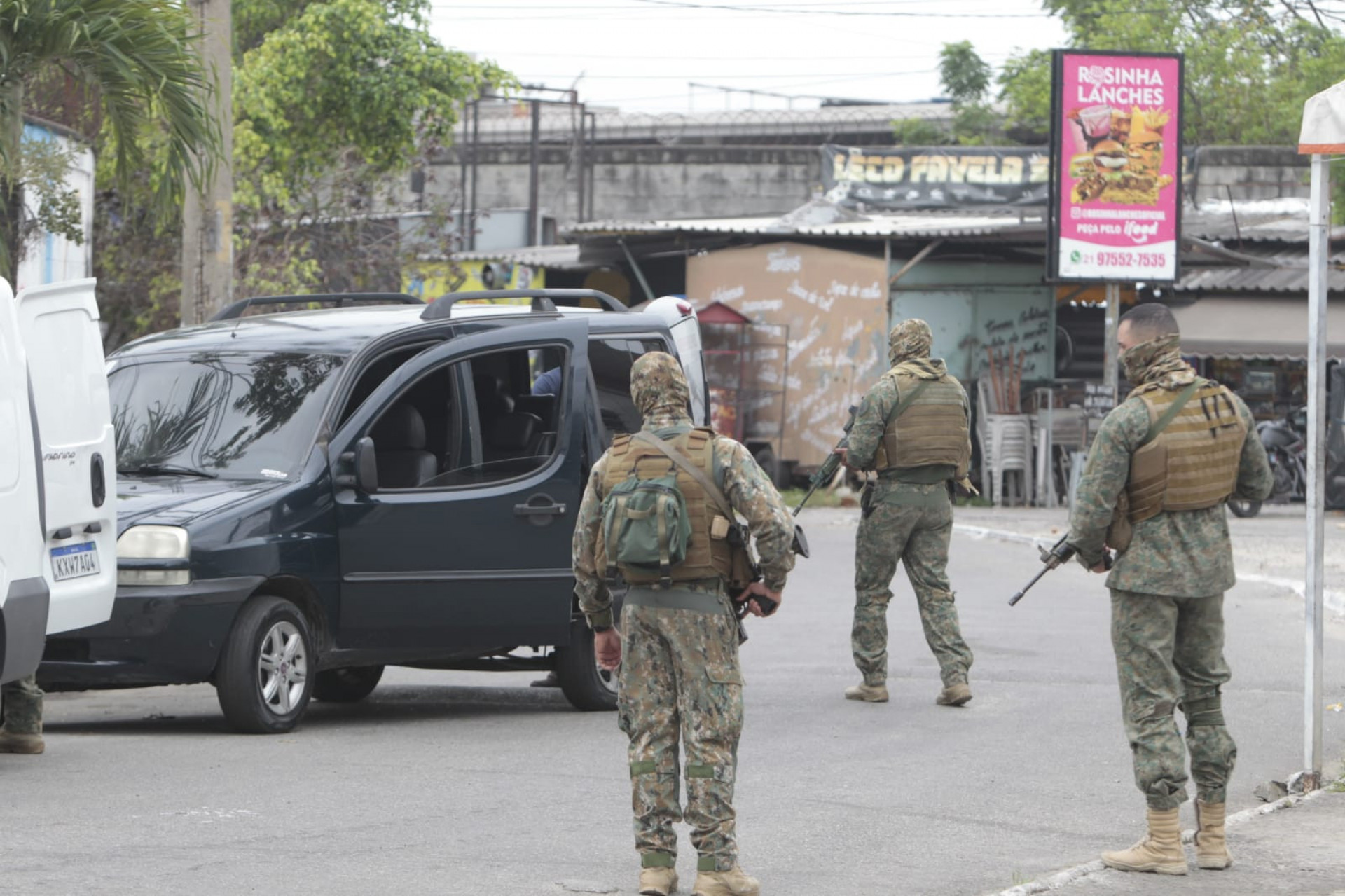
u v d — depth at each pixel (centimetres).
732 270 5781
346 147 5991
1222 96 8538
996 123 9950
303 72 5700
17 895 1048
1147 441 1162
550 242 8419
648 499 1038
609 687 1941
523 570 1823
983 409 5478
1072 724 1770
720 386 5647
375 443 1802
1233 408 1186
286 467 1728
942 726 1756
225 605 1633
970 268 5553
